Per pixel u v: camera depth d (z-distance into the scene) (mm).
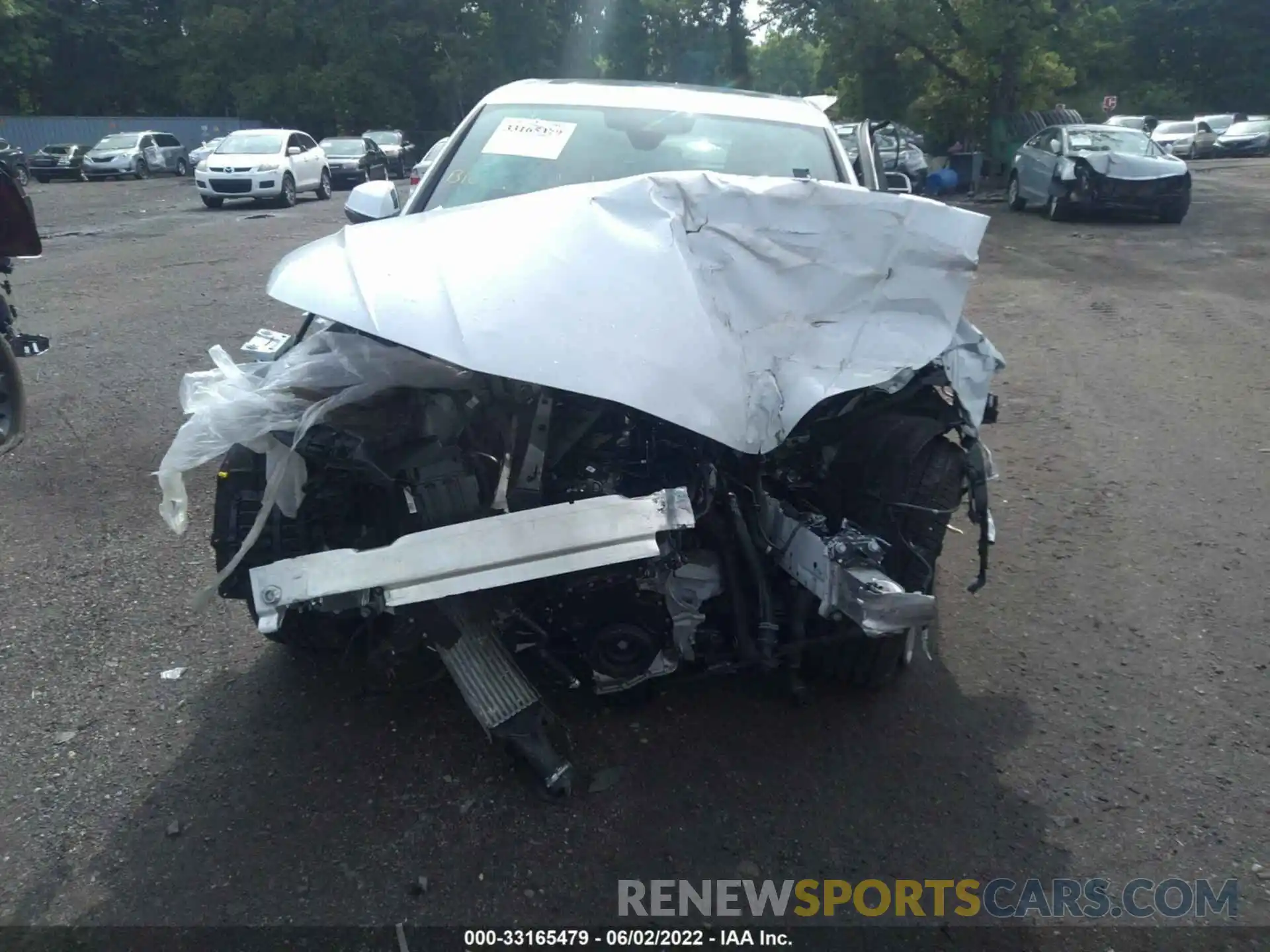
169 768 3246
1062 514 5332
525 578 2789
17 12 44500
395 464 2955
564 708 3580
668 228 3076
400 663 3352
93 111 49562
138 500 5309
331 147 28391
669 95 4961
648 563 3008
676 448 3129
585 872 2871
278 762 3287
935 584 4578
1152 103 52031
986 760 3393
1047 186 18297
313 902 2740
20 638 3975
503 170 4461
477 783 3209
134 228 17406
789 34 27672
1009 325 9719
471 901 2758
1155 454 6176
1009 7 24438
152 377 7512
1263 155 37188
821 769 3322
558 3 48281
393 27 45312
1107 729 3574
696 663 3416
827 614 3051
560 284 2867
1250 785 3299
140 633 4027
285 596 2781
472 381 3045
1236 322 9656
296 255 3105
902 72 27047
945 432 3428
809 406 2930
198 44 46688
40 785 3158
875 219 3262
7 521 5039
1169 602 4438
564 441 3051
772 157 4523
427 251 2965
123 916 2682
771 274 3188
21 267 12578
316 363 3088
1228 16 50500
